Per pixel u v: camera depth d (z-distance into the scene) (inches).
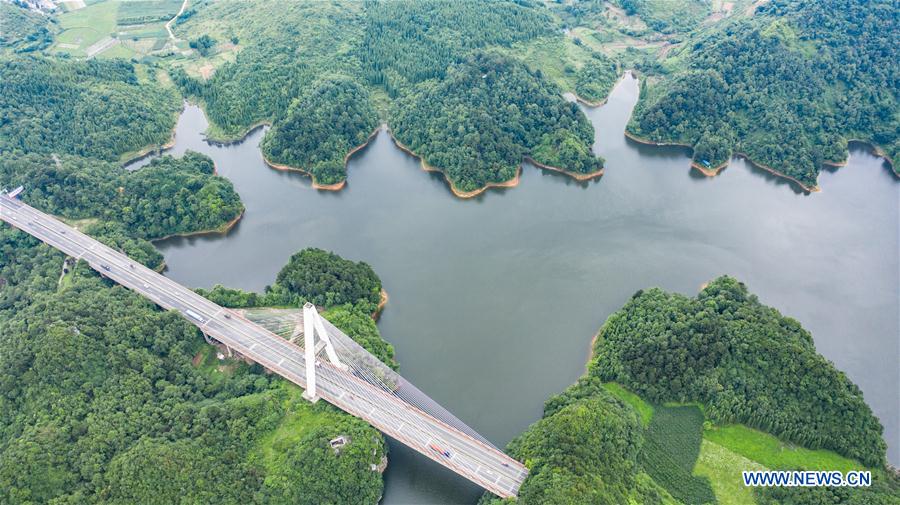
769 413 7746.1
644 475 7224.4
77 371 7687.0
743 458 7549.2
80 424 7249.0
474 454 7239.2
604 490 6496.1
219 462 6993.1
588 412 7303.2
